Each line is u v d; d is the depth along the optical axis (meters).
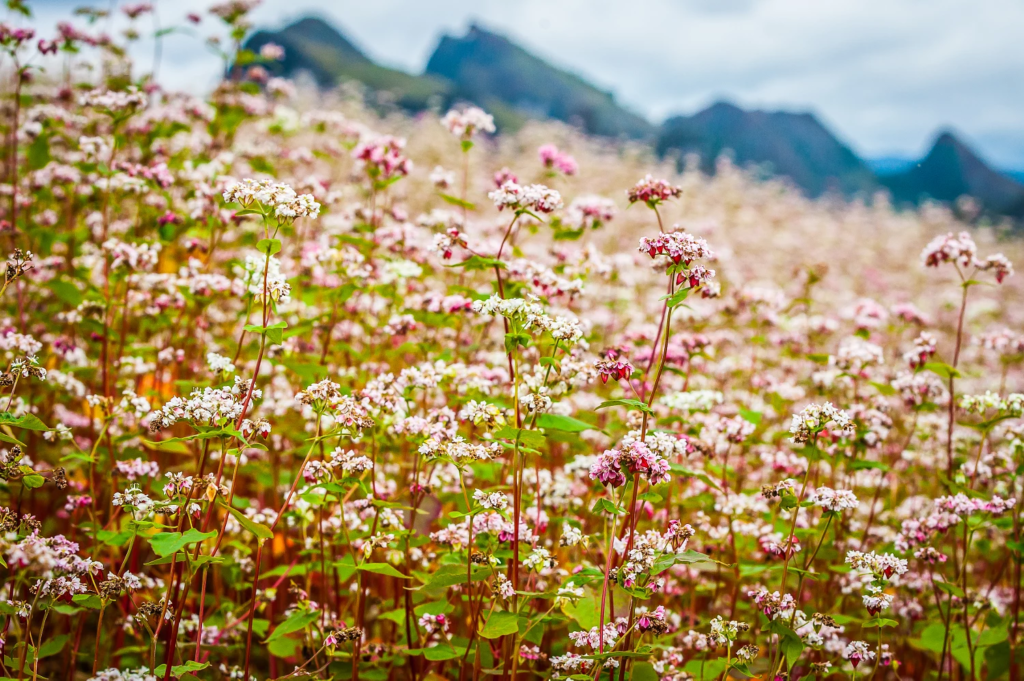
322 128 10.23
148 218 9.02
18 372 5.03
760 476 7.98
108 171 7.25
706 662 5.10
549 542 5.62
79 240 8.54
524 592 4.50
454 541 4.88
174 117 9.37
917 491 8.80
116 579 4.38
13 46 7.85
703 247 4.73
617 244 16.00
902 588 6.77
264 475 6.32
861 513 7.60
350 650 5.35
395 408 5.27
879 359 6.93
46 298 8.21
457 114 7.80
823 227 24.97
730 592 6.85
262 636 5.66
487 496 4.77
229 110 10.48
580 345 5.54
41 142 7.91
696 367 8.75
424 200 16.17
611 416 8.05
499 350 8.05
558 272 7.31
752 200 26.55
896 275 20.16
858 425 6.11
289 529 6.91
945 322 15.09
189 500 4.59
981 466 6.97
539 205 5.33
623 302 9.74
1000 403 6.07
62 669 5.86
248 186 4.62
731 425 6.09
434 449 4.87
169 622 5.22
